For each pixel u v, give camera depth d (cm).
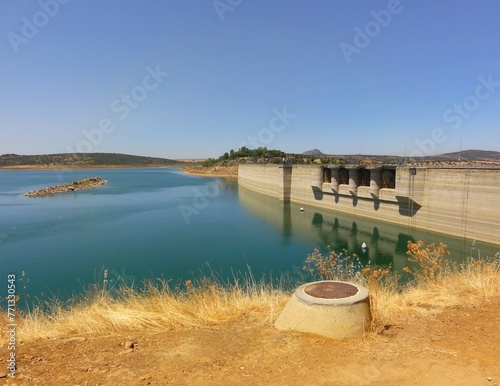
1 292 2169
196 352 512
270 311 694
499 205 3053
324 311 553
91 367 467
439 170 3650
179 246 3466
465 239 3384
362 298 577
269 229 4375
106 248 3362
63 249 3303
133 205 6538
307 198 6406
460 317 644
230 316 687
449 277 950
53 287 2289
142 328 625
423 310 692
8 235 3903
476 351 494
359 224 4544
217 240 3753
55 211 5719
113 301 816
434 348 506
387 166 4500
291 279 2241
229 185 11812
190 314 686
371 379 422
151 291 892
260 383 417
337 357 478
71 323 655
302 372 441
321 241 3741
